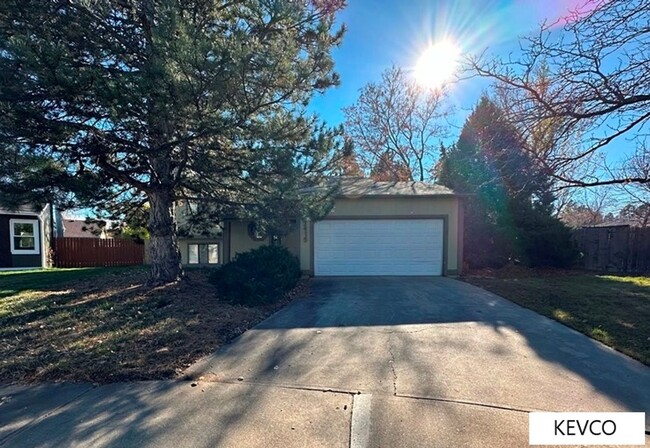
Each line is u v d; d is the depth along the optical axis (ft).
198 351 15.26
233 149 23.27
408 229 39.04
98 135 20.35
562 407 10.49
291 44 20.36
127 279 31.01
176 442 8.98
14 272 41.83
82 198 21.56
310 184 25.84
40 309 21.45
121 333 17.33
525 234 45.09
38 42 16.58
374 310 22.45
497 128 21.49
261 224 27.94
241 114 20.27
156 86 17.13
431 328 18.35
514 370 13.11
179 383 12.38
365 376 12.69
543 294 26.96
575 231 48.83
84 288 27.84
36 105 18.37
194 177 25.99
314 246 39.27
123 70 20.43
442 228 38.99
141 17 20.47
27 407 10.91
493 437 9.02
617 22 16.70
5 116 17.49
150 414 10.34
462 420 9.80
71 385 12.37
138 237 38.68
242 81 18.74
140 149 21.34
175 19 17.34
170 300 23.07
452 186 47.21
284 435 9.23
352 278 37.32
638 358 14.19
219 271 27.66
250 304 22.88
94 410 10.64
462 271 39.73
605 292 27.61
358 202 39.04
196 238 51.01
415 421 9.77
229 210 30.30
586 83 18.03
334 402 10.87
